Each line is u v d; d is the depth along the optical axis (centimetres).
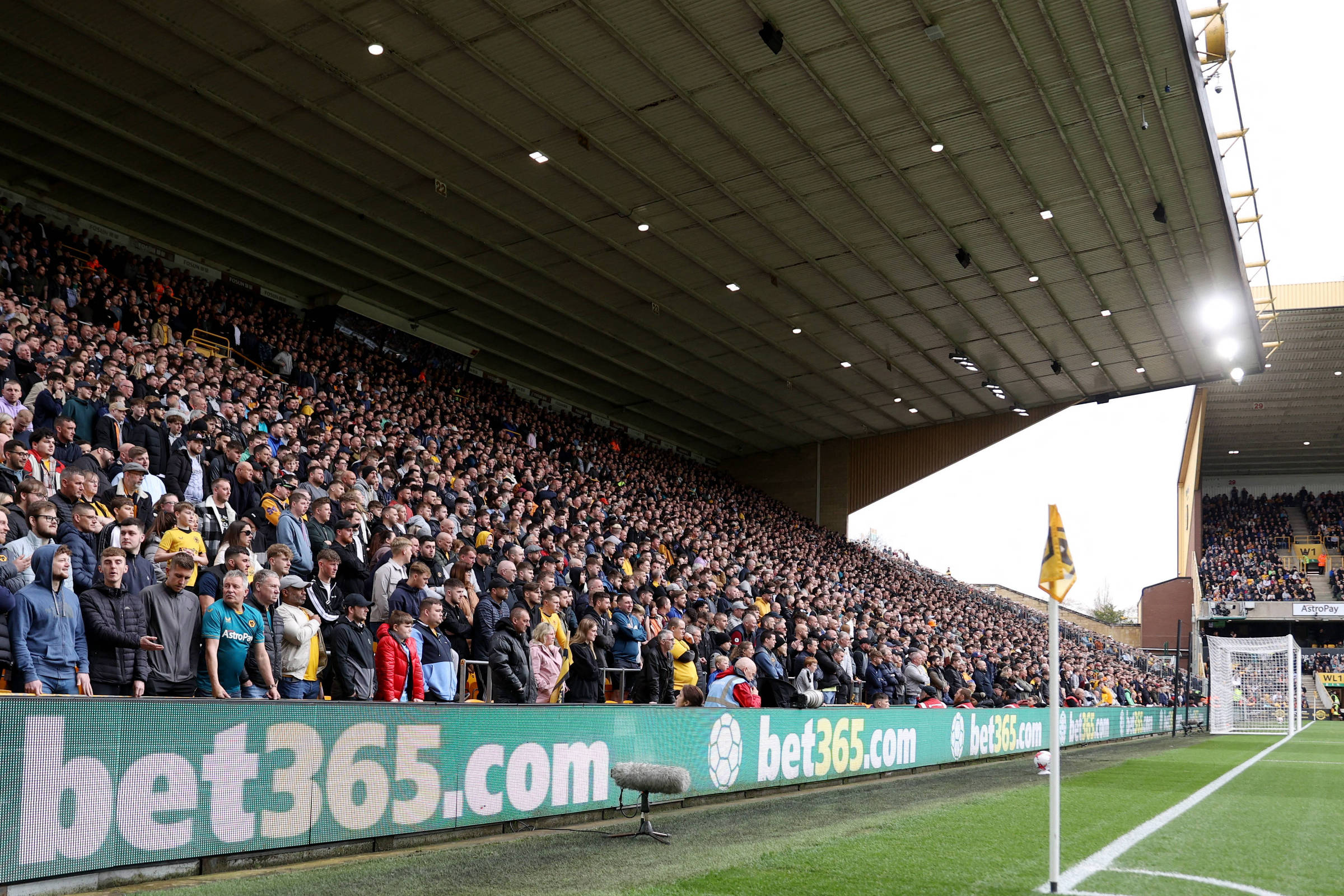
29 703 491
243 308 2206
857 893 550
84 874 510
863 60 1617
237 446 1159
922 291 2575
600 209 2112
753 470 4250
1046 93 1723
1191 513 4672
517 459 2348
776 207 2112
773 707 1153
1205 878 616
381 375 2412
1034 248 2319
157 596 665
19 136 1827
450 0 1432
